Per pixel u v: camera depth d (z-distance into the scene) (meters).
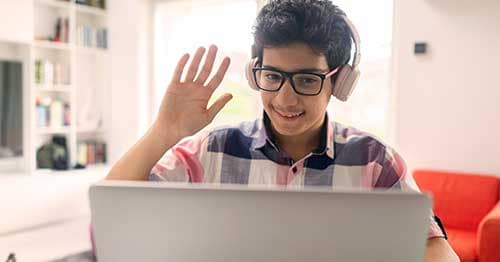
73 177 4.26
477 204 3.20
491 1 3.38
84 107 4.96
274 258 0.56
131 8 4.86
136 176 0.83
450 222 3.24
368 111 3.94
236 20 4.43
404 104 3.74
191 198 0.56
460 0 3.48
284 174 0.92
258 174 0.93
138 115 4.87
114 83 5.03
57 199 4.11
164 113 0.89
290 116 0.83
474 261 2.69
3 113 4.05
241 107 4.32
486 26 3.40
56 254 3.51
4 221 3.71
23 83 4.19
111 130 5.08
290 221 0.55
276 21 0.78
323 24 0.79
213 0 4.55
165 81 5.03
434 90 3.62
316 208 0.54
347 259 0.55
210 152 0.96
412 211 0.52
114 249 0.59
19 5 3.98
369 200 0.53
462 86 3.51
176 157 0.94
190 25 4.79
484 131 3.46
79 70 4.94
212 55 0.91
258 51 0.85
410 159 3.73
